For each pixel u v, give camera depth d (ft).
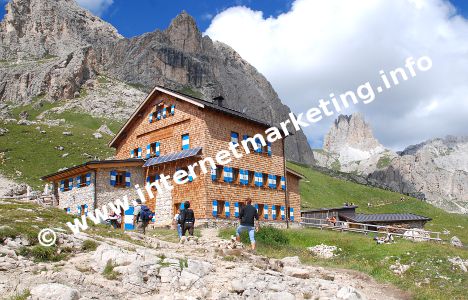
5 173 279.28
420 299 63.82
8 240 50.67
